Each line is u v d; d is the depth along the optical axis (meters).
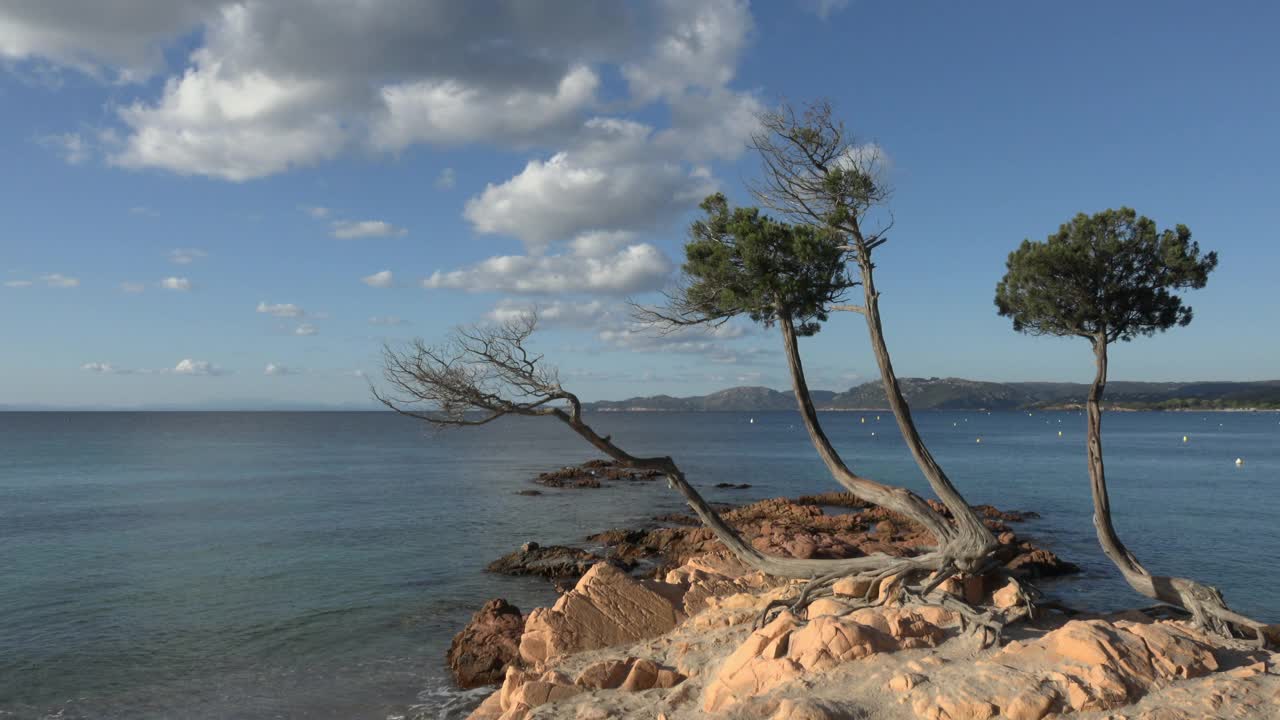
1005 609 15.70
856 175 17.30
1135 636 12.48
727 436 184.25
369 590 29.83
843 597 17.39
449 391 17.06
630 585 19.67
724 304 19.31
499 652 20.22
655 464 19.03
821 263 18.52
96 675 20.64
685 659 15.73
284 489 65.81
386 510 52.91
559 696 14.51
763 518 45.94
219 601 28.09
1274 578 31.56
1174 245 19.36
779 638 13.73
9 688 19.73
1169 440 156.00
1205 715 10.29
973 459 104.12
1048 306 20.78
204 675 20.64
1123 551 18.55
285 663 21.55
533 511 52.81
